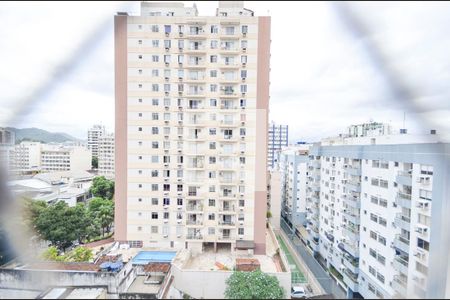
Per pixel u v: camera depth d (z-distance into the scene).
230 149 32.38
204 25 31.59
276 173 45.88
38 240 28.47
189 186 32.41
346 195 31.28
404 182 22.70
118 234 32.56
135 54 31.77
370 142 29.67
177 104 32.16
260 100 31.75
